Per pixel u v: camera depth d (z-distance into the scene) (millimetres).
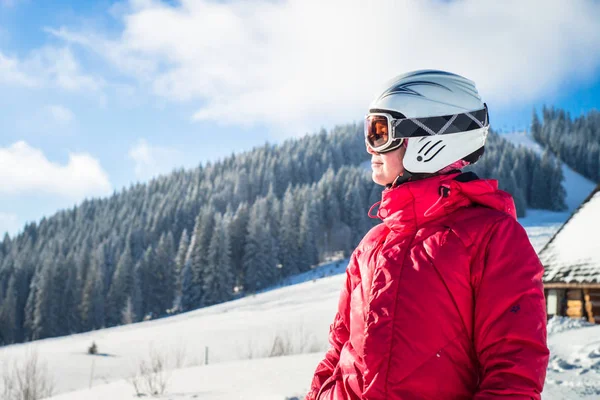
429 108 1237
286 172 119625
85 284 66562
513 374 968
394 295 1130
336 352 1446
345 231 77562
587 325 9266
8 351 24422
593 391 4805
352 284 1388
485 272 1084
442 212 1204
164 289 66688
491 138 114625
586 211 11820
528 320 1007
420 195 1202
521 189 94188
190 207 100500
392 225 1266
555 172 98688
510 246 1094
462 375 1064
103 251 84188
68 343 28734
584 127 152875
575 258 10609
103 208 136250
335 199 80250
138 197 134625
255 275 61781
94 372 15625
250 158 137875
